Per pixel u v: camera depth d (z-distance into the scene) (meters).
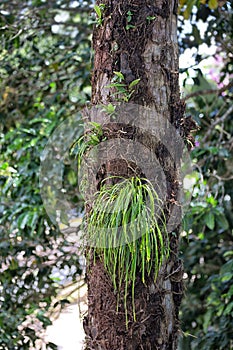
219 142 5.92
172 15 3.48
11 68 6.09
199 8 5.45
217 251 6.71
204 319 6.23
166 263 3.35
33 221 5.17
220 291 6.00
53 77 6.24
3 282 5.77
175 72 3.46
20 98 6.21
